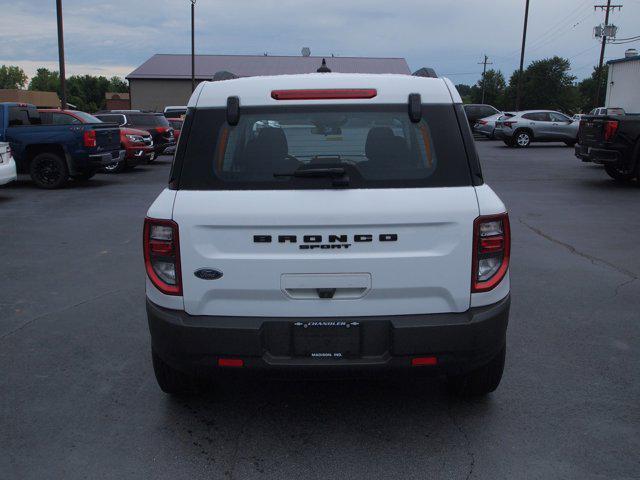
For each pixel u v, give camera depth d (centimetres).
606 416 369
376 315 315
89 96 12569
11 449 335
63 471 316
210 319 315
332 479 308
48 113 1520
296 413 377
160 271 319
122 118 2084
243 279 311
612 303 584
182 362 322
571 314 553
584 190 1375
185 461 325
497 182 1529
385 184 312
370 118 322
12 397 397
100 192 1384
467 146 319
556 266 725
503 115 3002
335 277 309
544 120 2781
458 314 317
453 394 395
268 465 321
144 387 412
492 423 362
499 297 323
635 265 728
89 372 436
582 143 1496
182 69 6391
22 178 1664
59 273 703
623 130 1368
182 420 368
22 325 532
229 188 312
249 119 322
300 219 304
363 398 396
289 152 321
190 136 321
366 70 6009
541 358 455
